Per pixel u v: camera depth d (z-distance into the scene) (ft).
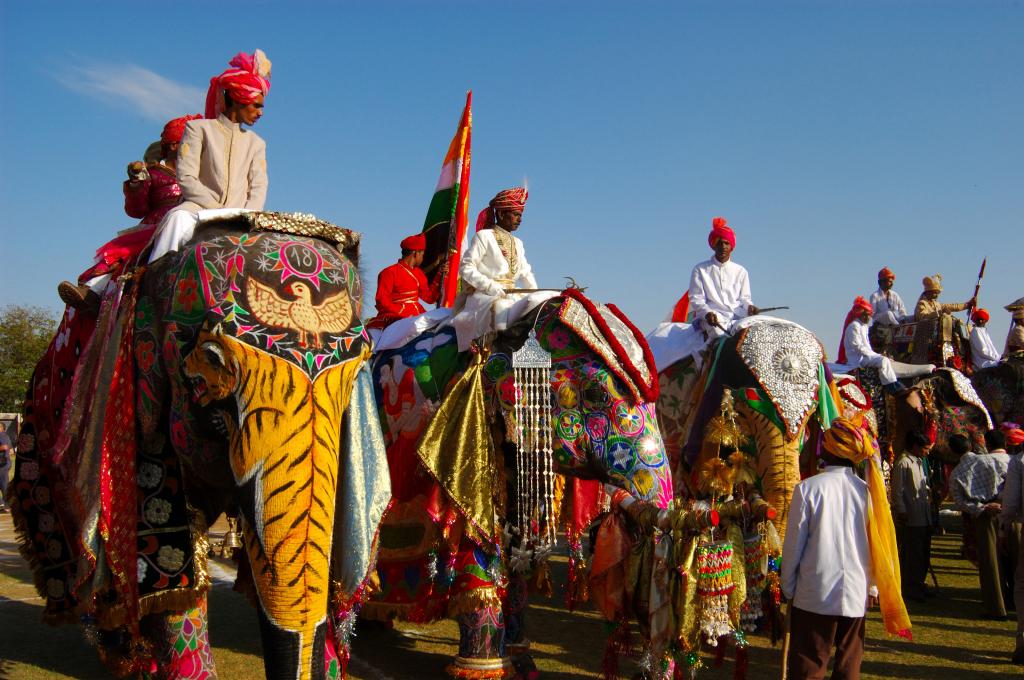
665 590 16.81
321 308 13.30
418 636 23.95
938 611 27.94
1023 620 21.48
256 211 14.42
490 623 18.01
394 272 24.80
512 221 20.80
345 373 13.00
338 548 13.30
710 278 29.84
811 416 23.73
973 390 37.73
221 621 24.64
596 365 18.22
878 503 16.46
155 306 14.15
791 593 16.16
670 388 27.25
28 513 19.08
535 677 19.63
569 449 18.28
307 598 11.73
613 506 17.83
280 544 11.76
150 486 14.46
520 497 18.53
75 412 15.51
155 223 18.04
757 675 20.66
